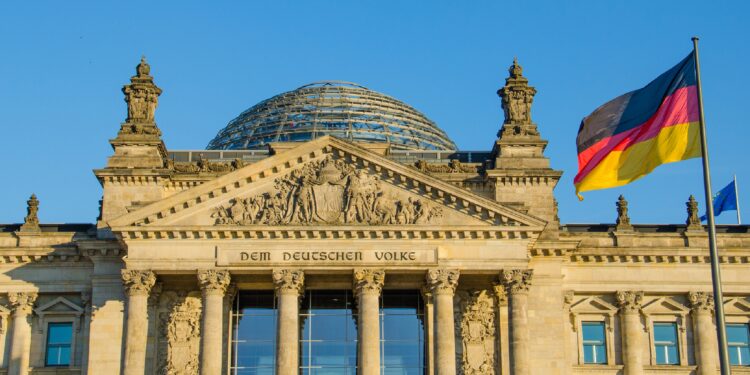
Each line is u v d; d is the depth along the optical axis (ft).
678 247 374.22
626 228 379.35
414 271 334.44
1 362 361.30
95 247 352.49
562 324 351.46
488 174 364.38
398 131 456.04
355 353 351.67
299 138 441.68
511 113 375.04
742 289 375.25
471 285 351.46
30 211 372.99
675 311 375.04
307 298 355.15
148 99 375.25
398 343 352.90
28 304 363.15
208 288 330.54
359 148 338.13
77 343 359.66
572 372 362.53
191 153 395.14
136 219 332.19
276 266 332.39
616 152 261.03
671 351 374.02
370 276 331.98
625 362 368.07
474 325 350.23
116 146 367.04
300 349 351.05
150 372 342.64
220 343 328.70
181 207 334.65
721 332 214.90
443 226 333.21
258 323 353.92
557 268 356.38
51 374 357.61
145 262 331.57
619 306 373.20
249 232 333.21
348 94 476.95
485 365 346.95
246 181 338.13
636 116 261.03
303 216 335.06
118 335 348.18
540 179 364.79
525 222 334.24
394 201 337.72
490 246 334.85
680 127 250.57
